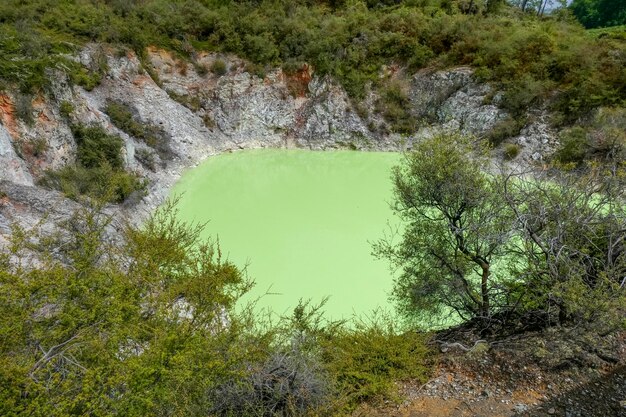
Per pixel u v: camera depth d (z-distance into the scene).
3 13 21.50
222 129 25.97
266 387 6.88
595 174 11.37
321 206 19.38
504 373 7.87
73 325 5.80
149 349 6.27
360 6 30.88
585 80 21.94
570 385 7.41
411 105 26.73
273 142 26.44
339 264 14.70
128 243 10.10
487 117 24.09
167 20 26.39
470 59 25.89
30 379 4.93
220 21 27.41
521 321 9.40
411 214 11.56
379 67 27.67
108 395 5.55
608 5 45.66
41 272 6.46
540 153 21.53
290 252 15.41
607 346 8.00
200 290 8.10
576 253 8.58
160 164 21.02
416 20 27.77
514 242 11.70
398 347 8.43
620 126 19.62
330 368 7.86
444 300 10.43
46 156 15.91
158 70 25.31
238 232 16.78
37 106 16.36
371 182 22.17
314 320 10.00
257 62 27.12
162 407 5.95
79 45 21.44
